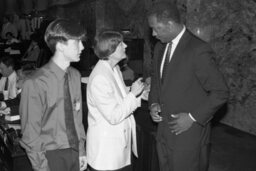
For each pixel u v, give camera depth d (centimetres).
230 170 343
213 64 195
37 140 183
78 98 206
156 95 236
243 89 451
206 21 475
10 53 850
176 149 213
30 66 442
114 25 779
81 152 213
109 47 207
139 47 636
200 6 473
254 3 413
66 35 181
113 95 209
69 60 191
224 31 462
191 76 201
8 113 277
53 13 1198
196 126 208
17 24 1348
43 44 643
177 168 216
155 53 231
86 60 588
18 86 396
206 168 226
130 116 232
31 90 180
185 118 203
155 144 255
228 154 382
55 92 188
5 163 240
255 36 421
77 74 208
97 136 215
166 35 203
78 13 971
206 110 195
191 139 209
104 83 204
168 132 218
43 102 185
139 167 277
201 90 204
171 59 207
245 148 399
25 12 1437
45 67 190
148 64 641
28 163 232
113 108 204
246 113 452
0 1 1502
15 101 303
